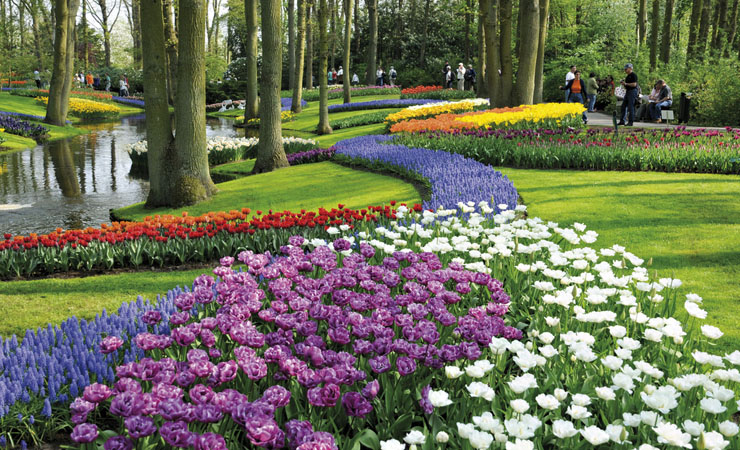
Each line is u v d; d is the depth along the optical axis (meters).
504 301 3.69
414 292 3.52
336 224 7.17
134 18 55.12
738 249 6.56
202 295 3.71
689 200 8.75
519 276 4.68
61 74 26.62
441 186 8.84
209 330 3.33
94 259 6.84
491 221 6.54
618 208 8.58
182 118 10.83
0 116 23.91
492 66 21.31
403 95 35.69
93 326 4.00
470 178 9.09
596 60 31.33
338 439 2.56
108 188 13.88
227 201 11.03
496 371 3.14
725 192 9.06
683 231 7.34
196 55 10.70
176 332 3.06
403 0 52.72
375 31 40.62
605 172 11.30
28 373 3.35
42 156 18.95
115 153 20.00
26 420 3.19
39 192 13.28
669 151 11.48
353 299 3.49
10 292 6.11
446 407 2.96
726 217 7.80
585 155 11.82
